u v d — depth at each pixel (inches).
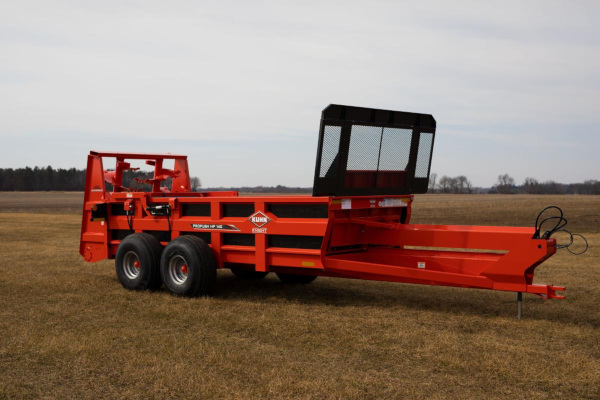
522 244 248.1
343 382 181.5
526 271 252.1
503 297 311.9
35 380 186.2
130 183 392.2
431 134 323.3
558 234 730.2
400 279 275.1
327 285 357.4
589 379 183.2
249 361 202.2
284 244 292.2
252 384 180.1
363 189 287.7
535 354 207.6
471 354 208.4
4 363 202.5
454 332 238.1
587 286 341.1
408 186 317.1
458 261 274.8
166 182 415.5
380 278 282.0
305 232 280.2
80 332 241.0
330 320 259.3
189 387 178.1
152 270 327.0
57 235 697.6
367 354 210.2
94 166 372.2
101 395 173.5
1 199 3193.9
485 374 188.9
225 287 351.3
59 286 346.6
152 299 308.2
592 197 3324.3
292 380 182.5
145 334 237.5
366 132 282.4
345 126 271.0
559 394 172.1
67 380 185.9
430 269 284.7
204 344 223.0
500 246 256.7
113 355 209.0
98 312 278.7
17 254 501.7
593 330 240.8
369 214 307.4
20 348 218.8
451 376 187.0
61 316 270.5
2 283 356.8
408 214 327.3
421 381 182.9
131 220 355.9
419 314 270.8
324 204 274.2
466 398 168.9
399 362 201.3
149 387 179.0
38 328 247.6
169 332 241.6
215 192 395.9
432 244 282.7
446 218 1273.4
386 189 302.8
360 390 174.9
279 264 294.7
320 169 263.7
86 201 377.7
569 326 246.7
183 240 313.7
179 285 315.6
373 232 305.7
